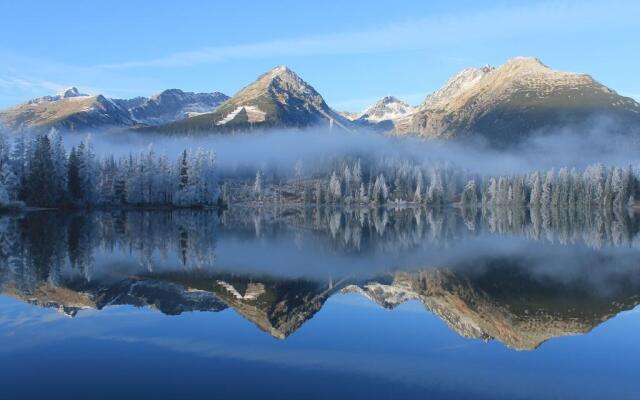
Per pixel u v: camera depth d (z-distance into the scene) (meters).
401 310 30.44
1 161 114.69
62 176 123.06
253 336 24.67
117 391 17.84
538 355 22.42
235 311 29.69
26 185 117.31
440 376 19.78
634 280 40.72
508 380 19.56
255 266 47.56
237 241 71.19
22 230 72.62
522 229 98.94
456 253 58.94
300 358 21.55
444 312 30.02
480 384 19.08
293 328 26.19
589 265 49.00
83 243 60.78
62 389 17.97
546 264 49.62
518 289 37.12
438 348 23.14
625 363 21.48
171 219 112.56
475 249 63.38
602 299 33.75
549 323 27.70
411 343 23.86
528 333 25.69
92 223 90.62
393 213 172.50
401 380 19.36
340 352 22.42
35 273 40.41
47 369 19.86
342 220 131.25
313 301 32.84
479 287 38.03
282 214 159.88
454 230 96.56
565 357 22.23
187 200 155.88
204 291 35.56
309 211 184.12
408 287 37.91
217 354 21.86
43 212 111.56
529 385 19.14
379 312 29.94
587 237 80.62
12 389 17.94
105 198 141.50
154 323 26.80
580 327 27.03
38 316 27.83
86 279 38.53
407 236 82.94
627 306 31.58
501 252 59.88
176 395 17.56
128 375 19.33
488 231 93.88
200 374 19.55
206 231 86.00
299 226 106.06
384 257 55.22
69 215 107.44
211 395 17.61
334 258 54.25
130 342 23.42
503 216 152.25
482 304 32.34
